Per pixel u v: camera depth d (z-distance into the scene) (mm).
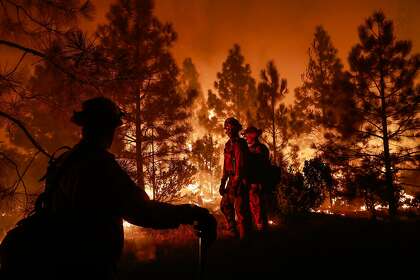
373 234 7148
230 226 7430
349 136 13891
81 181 1774
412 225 8023
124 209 1744
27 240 1716
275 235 7359
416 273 4645
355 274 4742
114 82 5219
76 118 1946
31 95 5203
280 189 9227
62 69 4949
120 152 11906
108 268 1805
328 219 9406
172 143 13000
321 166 10914
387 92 13617
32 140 4930
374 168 13844
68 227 1722
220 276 4984
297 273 4934
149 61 11727
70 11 5121
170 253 6469
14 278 1711
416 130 13461
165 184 12336
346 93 13836
